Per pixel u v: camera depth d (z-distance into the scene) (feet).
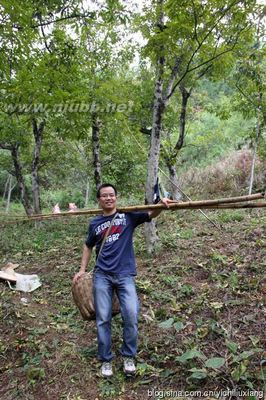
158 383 10.70
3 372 12.07
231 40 20.90
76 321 14.56
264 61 30.35
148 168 20.52
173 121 37.09
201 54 21.39
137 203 45.01
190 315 13.69
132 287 11.11
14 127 33.58
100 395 10.59
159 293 15.52
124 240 11.33
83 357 12.15
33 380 11.34
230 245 20.25
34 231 34.60
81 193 64.69
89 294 11.30
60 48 21.72
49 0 20.79
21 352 12.72
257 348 10.82
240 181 45.09
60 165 48.88
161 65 19.97
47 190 65.41
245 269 16.53
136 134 33.83
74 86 19.40
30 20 16.89
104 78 28.19
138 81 35.60
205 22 17.90
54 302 16.70
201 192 45.24
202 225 27.02
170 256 19.97
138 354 11.89
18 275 19.61
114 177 41.32
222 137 50.75
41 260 24.25
